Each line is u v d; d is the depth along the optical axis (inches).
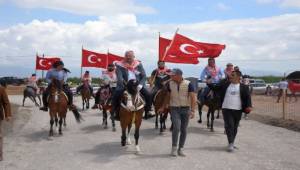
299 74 1769.2
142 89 481.7
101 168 390.0
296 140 542.0
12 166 396.5
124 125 470.3
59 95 550.3
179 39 622.2
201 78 618.5
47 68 1328.7
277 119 737.6
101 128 637.9
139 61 488.7
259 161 418.6
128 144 499.5
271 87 1745.8
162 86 571.8
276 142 525.7
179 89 427.8
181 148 439.2
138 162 412.2
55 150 472.1
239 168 390.3
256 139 545.3
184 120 435.2
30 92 1062.4
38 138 551.8
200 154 448.5
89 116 794.8
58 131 609.3
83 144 507.2
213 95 592.7
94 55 1130.0
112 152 458.9
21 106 1072.8
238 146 494.6
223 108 464.8
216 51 641.6
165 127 617.9
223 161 417.4
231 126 461.1
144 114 514.0
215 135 574.6
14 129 630.5
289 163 411.2
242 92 456.8
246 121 735.1
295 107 1080.8
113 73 627.8
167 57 613.9
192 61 623.8
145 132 597.0
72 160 422.0
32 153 455.5
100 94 638.5
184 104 429.4
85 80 937.5
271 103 1251.2
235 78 459.2
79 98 1350.9
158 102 565.3
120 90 466.6
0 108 414.0
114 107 474.0
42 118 770.2
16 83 2429.9
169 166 396.2
